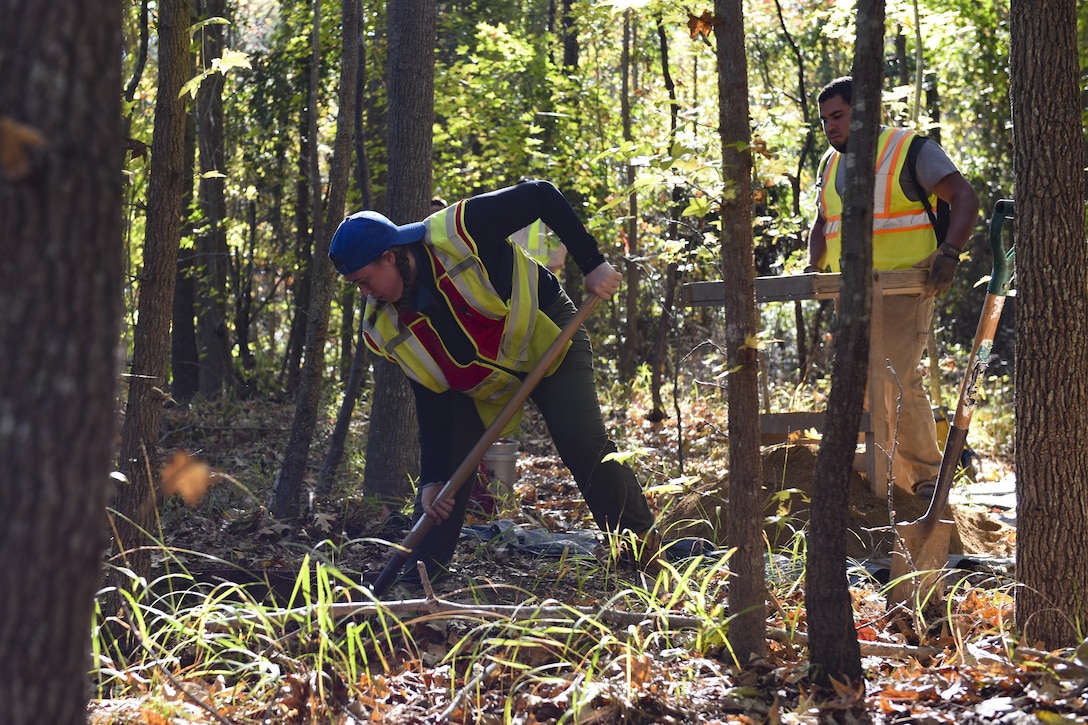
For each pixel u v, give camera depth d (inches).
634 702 109.4
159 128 143.9
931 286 182.9
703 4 123.1
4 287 61.7
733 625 121.6
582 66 542.3
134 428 143.4
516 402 151.7
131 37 184.2
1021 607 123.1
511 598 156.6
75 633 65.9
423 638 137.3
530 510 236.1
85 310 63.6
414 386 162.7
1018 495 123.6
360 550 197.6
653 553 167.2
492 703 114.4
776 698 106.8
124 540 139.7
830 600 111.4
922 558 144.8
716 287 192.7
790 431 197.9
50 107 61.8
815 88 570.3
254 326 680.4
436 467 164.2
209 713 109.7
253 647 133.3
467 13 592.7
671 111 216.1
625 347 473.4
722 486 192.7
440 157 470.3
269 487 266.7
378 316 157.6
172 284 146.9
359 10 265.4
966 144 593.3
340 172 225.3
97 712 108.7
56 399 62.8
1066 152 118.8
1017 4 120.5
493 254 152.6
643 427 355.3
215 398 478.9
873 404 182.2
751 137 118.9
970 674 113.7
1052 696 104.8
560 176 453.4
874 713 107.3
